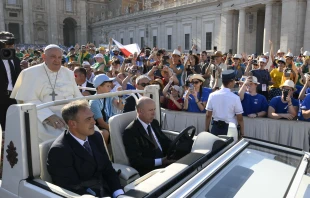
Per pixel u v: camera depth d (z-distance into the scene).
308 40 28.09
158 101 4.65
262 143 3.52
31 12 66.12
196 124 6.73
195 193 2.38
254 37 36.47
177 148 3.96
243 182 2.63
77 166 3.07
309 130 5.88
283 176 2.78
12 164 2.95
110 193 3.22
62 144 3.04
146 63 13.56
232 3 35.44
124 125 4.14
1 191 3.05
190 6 42.31
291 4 28.92
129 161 3.92
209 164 2.82
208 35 40.25
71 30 76.94
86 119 3.03
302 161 3.05
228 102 5.26
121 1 71.75
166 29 48.22
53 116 4.10
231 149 3.23
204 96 7.09
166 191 2.42
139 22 55.19
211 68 10.31
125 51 15.34
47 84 4.51
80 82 7.21
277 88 8.19
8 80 6.11
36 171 2.96
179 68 9.62
